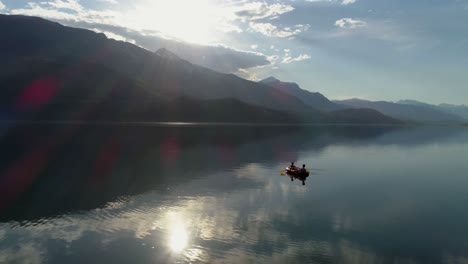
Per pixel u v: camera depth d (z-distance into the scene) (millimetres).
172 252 22328
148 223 28109
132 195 37719
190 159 69375
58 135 119562
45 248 23000
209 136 139500
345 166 63688
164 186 42688
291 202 35531
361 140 140500
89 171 53312
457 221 29531
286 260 21234
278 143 115688
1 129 143250
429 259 21656
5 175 49094
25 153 72188
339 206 34094
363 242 24344
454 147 109812
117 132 145250
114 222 28312
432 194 40344
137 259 21266
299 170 51156
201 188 41781
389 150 97125
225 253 22188
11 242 24094
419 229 27250
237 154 80062
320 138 149500
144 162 63906
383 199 37500
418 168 62438
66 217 29703
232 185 43812
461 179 50969
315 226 27672
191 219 29172
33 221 28641
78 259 21281
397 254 22359
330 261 21203
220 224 27891
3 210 31859
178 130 174625
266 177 50094
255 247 23172
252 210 32156
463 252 22844
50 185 42812
